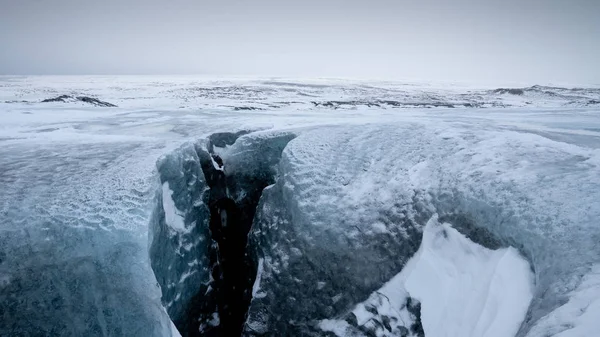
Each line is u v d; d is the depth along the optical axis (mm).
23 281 7148
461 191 8961
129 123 20453
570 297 4824
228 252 13867
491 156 10102
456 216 8719
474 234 8109
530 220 6891
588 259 5371
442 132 13391
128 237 7848
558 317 4531
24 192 8766
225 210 14367
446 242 8695
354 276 9500
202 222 12336
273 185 12555
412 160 11367
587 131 17031
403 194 10148
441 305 7793
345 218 10227
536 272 6035
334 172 11594
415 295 8508
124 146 13102
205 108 33875
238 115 24891
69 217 8016
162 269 9203
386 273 9250
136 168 10102
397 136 13617
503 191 8094
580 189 7133
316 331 9445
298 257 10203
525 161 9352
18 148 12906
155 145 12992
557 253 5879
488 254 7570
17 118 22203
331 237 10000
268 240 11312
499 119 22531
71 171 10141
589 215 6262
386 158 11930
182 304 10211
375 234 9750
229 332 12148
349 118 20969
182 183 11609
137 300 7441
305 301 9781
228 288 12914
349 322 9117
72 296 7266
